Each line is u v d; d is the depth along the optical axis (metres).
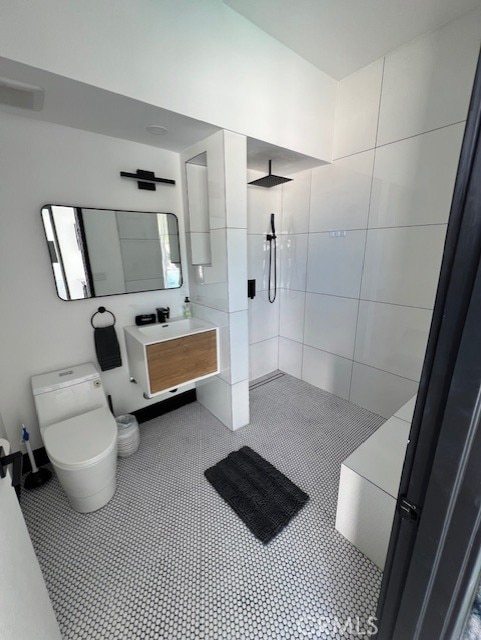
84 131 1.69
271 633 1.05
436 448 0.48
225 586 1.20
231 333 2.02
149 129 1.64
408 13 1.44
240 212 1.84
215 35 1.44
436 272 1.78
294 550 1.34
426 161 1.71
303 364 2.89
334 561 1.29
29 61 1.02
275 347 3.11
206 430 2.21
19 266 1.63
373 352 2.24
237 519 1.50
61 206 1.69
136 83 1.26
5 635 0.56
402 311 2.00
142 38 1.24
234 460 1.89
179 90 1.39
